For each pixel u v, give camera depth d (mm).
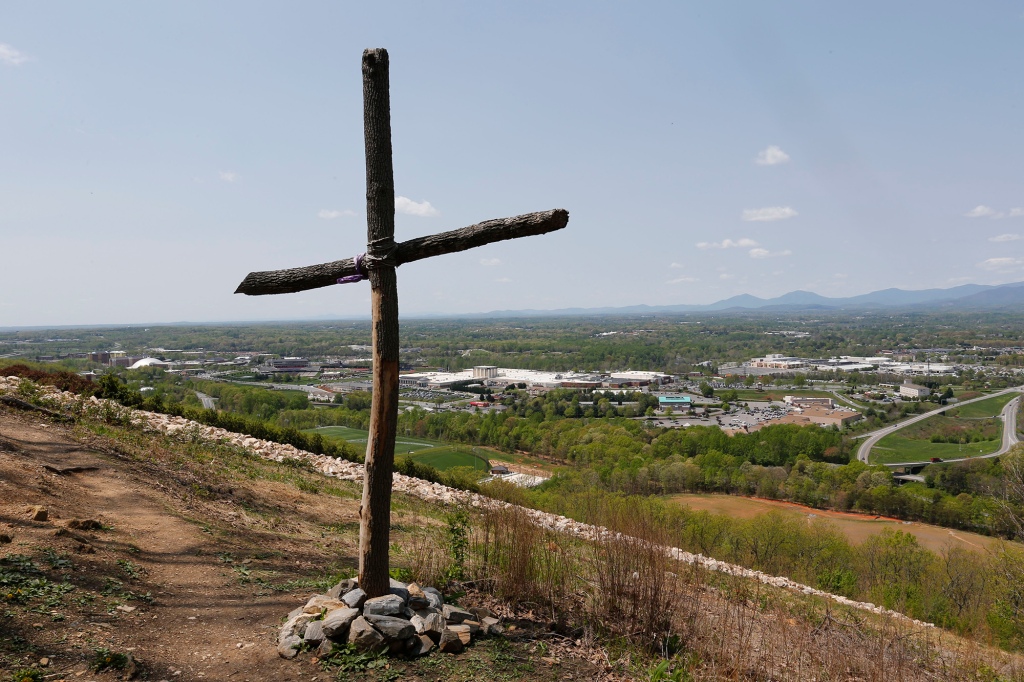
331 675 4312
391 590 5203
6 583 4625
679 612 6305
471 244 4844
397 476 15945
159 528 6867
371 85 4910
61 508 6602
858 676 6168
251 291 5438
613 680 4797
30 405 11438
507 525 6918
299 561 6926
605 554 6668
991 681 6801
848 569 18234
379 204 4934
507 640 5164
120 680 3871
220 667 4297
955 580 16172
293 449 15734
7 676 3590
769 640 6629
